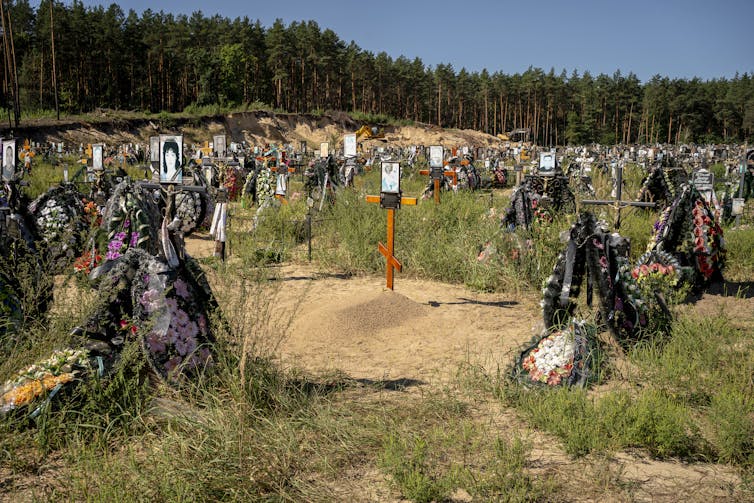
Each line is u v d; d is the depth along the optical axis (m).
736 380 5.10
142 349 4.73
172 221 5.03
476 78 121.06
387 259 8.24
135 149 36.06
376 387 5.30
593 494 3.75
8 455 3.94
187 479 3.67
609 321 5.96
